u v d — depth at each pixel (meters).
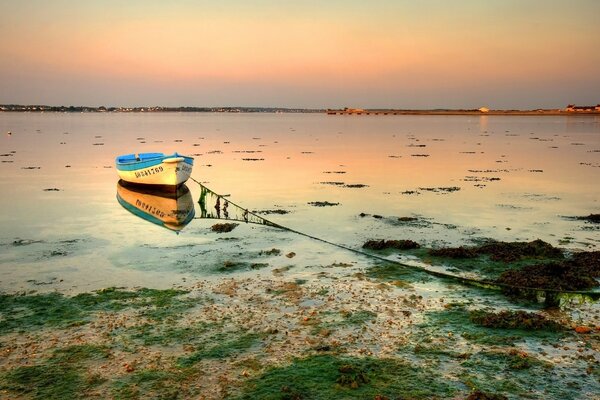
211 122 161.62
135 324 9.81
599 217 19.23
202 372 8.04
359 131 99.88
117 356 8.55
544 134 83.31
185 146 59.44
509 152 50.03
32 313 10.34
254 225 18.48
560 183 28.64
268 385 7.63
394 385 7.63
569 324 9.80
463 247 15.07
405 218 19.36
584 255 13.93
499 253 14.11
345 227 18.06
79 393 7.45
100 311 10.45
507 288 11.42
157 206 22.59
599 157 44.25
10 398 7.30
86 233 17.28
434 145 60.78
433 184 28.52
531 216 19.83
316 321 9.96
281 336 9.32
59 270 13.18
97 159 42.91
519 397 7.30
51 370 8.09
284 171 34.97
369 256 14.43
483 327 9.66
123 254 14.70
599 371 8.01
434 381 7.75
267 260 14.09
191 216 20.14
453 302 10.98
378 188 27.09
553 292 10.94
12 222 18.97
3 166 37.41
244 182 29.66
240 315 10.26
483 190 26.25
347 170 35.47
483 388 7.55
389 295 11.38
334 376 7.89
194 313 10.37
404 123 153.12
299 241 16.19
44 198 24.34
